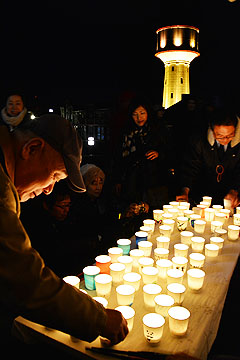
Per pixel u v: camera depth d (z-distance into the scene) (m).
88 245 2.66
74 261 2.46
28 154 1.20
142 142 4.41
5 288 0.98
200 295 1.71
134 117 4.34
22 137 1.22
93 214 3.15
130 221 3.26
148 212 3.65
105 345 1.27
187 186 4.14
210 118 3.71
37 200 2.53
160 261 1.96
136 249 2.20
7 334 1.55
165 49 24.14
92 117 15.08
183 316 1.46
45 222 2.52
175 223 3.05
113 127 5.63
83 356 1.23
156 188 4.42
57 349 1.43
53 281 1.06
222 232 2.61
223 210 3.19
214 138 3.79
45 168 1.28
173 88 24.72
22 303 0.99
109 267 1.93
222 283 1.84
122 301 1.56
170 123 7.32
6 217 0.98
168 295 1.62
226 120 3.27
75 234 2.84
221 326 2.61
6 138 1.18
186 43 23.86
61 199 2.58
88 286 1.79
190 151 4.09
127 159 4.52
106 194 5.33
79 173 1.35
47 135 1.28
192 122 5.70
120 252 2.20
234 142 3.74
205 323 1.46
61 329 1.07
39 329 1.35
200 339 1.35
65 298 1.06
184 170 4.16
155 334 1.26
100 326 1.14
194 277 1.70
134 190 4.51
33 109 4.79
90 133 15.03
